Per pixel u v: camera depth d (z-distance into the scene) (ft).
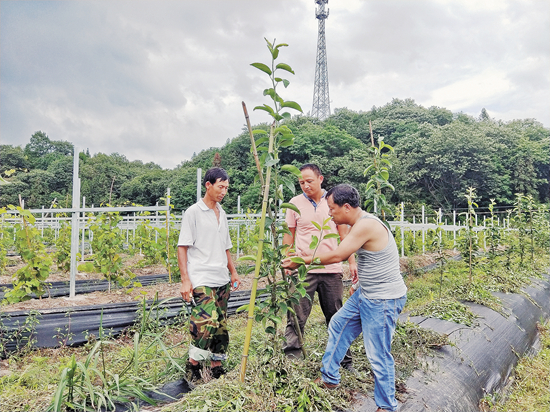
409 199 108.88
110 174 161.17
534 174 113.39
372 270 8.41
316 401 8.00
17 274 17.08
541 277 26.81
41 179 148.05
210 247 10.25
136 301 17.95
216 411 6.90
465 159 107.65
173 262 23.47
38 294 17.74
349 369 10.09
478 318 15.06
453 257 38.96
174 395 9.00
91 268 19.34
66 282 23.29
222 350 10.29
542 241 36.17
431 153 110.83
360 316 8.80
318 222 10.89
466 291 18.97
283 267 8.75
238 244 33.01
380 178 13.26
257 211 8.80
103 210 19.16
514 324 16.07
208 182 10.36
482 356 12.30
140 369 10.93
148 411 7.82
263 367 8.55
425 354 11.19
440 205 109.81
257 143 8.71
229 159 138.72
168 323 15.75
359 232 8.25
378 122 159.02
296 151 123.44
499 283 21.72
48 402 8.27
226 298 10.59
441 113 166.71
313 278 10.66
